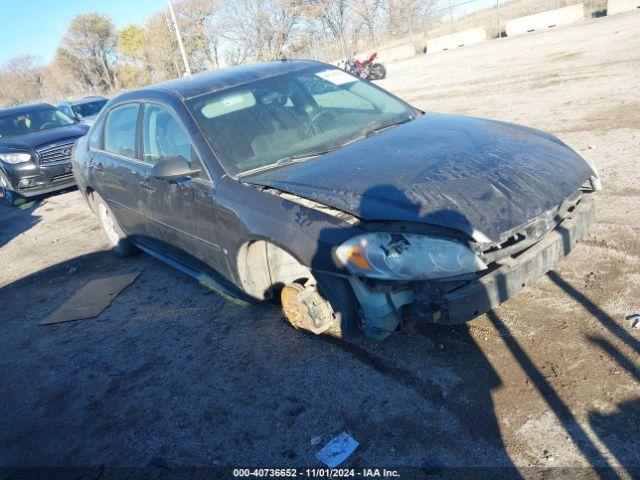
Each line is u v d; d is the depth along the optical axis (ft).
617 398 8.30
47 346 14.14
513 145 10.64
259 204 10.63
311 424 9.20
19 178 31.07
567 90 30.71
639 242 12.46
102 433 10.26
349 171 10.28
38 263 21.29
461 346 10.23
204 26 135.13
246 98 13.21
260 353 11.57
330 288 9.91
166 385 11.25
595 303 10.58
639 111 23.47
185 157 12.62
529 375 9.14
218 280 13.25
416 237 8.53
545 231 9.32
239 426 9.58
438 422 8.62
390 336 10.94
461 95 37.55
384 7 111.45
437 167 9.81
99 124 17.97
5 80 208.13
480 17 110.11
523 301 11.16
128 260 19.33
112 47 176.55
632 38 43.04
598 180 10.87
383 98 14.51
